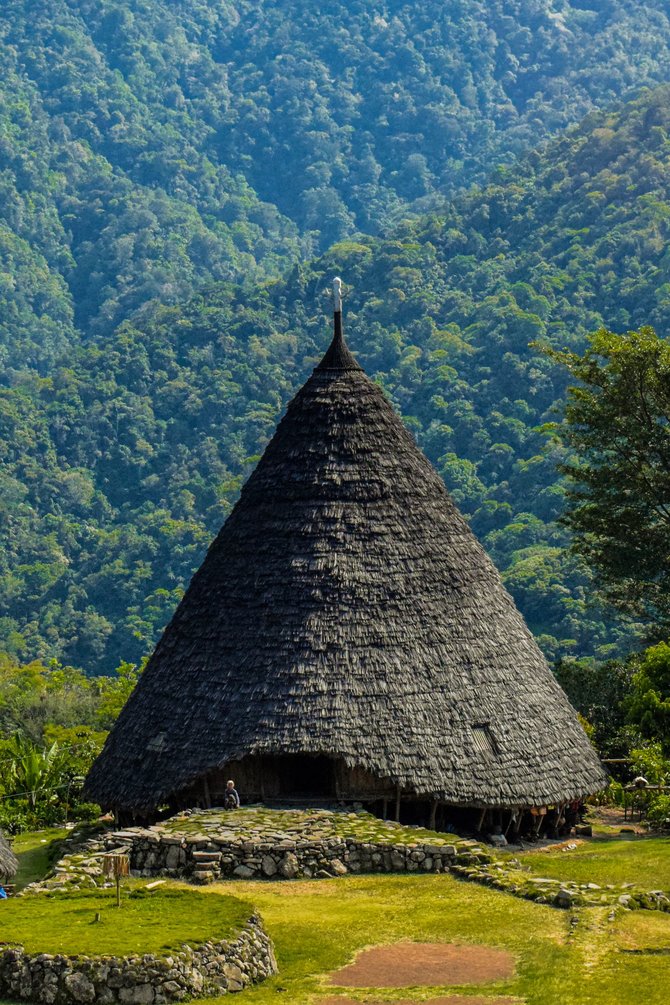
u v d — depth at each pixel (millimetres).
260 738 42812
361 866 37469
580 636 119125
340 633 44406
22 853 47875
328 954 30172
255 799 43844
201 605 46844
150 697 46406
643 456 71688
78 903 31219
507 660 46406
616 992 27453
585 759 46812
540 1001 27016
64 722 106812
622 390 71625
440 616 45688
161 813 44688
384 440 48250
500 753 44156
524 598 124875
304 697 43312
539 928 31688
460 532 48438
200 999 27281
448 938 31141
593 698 68625
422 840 38125
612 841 45406
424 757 42969
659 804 48562
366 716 43156
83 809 60281
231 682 44344
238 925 29125
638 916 32719
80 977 26859
